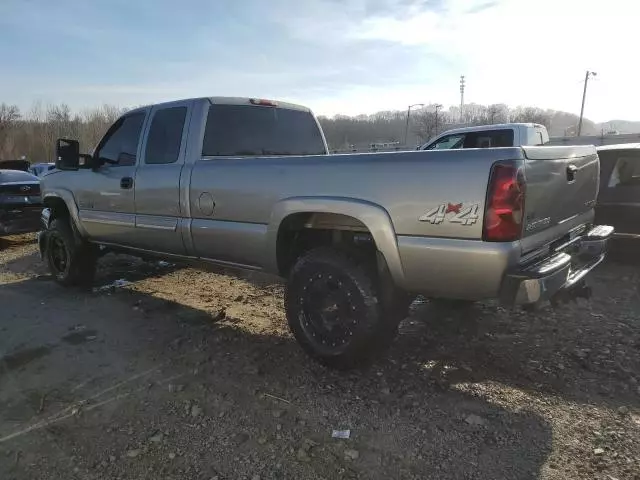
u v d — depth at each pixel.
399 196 3.18
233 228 4.04
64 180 5.93
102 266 7.36
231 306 5.39
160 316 5.08
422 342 4.19
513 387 3.41
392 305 3.53
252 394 3.40
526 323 4.54
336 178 3.44
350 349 3.54
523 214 2.92
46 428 3.06
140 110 5.02
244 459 2.71
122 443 2.89
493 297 2.99
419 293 3.29
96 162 5.45
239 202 3.99
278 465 2.65
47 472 2.65
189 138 4.47
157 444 2.86
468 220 2.95
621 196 5.92
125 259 7.79
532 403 3.20
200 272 6.90
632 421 2.97
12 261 8.29
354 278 3.47
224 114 4.66
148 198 4.75
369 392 3.39
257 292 5.91
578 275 3.51
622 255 5.96
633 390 3.33
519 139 9.47
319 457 2.71
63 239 5.99
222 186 4.09
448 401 3.25
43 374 3.80
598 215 6.07
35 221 10.15
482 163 2.91
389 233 3.22
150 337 4.51
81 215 5.67
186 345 4.30
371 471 2.59
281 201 3.70
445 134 10.33
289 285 3.83
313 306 3.73
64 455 2.79
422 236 3.12
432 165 3.06
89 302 5.60
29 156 67.31
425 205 3.08
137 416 3.17
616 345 4.03
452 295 3.15
